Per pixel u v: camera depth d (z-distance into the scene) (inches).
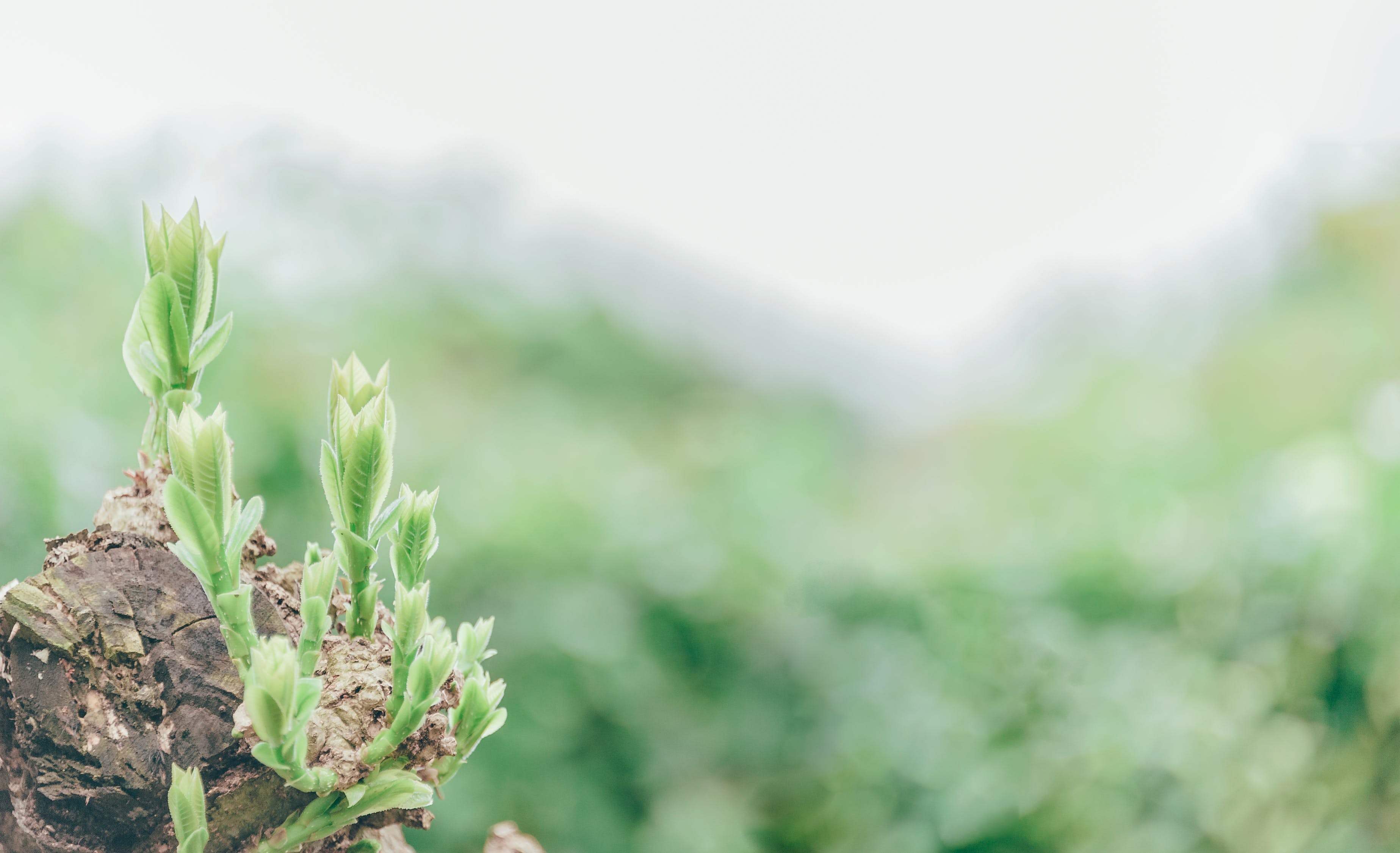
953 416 184.1
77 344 74.0
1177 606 90.4
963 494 141.1
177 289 28.3
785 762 88.2
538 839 70.7
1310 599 84.2
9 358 66.8
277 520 72.1
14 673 27.8
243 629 27.5
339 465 28.4
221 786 28.1
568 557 82.9
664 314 171.8
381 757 28.0
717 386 168.4
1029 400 163.2
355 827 29.2
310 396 87.0
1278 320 140.3
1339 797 79.2
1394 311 129.8
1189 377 144.1
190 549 27.3
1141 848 76.1
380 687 28.4
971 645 87.8
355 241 107.0
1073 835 76.8
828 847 80.4
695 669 89.9
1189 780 77.9
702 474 114.3
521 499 86.9
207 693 28.3
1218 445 125.3
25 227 79.9
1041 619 89.7
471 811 66.6
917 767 81.0
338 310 98.9
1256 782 78.2
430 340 114.1
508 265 139.5
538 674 76.3
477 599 78.8
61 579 28.1
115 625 28.1
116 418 69.9
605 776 77.6
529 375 133.3
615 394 145.9
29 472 62.1
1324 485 89.7
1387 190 138.1
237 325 83.6
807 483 119.2
